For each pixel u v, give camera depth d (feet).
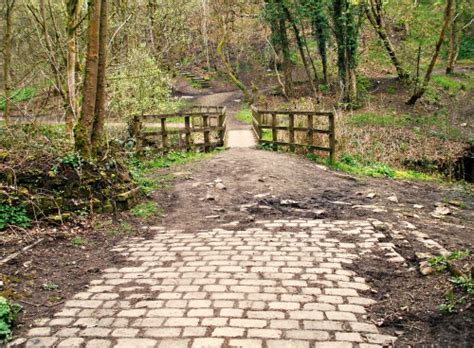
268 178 30.89
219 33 121.80
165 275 16.60
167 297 14.73
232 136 55.72
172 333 12.47
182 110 88.84
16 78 44.68
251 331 12.44
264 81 113.09
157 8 78.54
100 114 25.94
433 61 73.72
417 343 12.00
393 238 20.13
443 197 30.53
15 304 14.21
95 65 24.76
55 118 41.88
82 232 21.61
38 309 14.26
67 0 32.42
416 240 19.86
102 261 18.35
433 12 92.27
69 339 12.41
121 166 26.55
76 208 23.20
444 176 44.96
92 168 24.45
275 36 93.56
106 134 32.96
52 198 22.68
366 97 80.48
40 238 20.56
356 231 21.15
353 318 13.14
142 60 58.03
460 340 11.90
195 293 14.96
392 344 11.91
